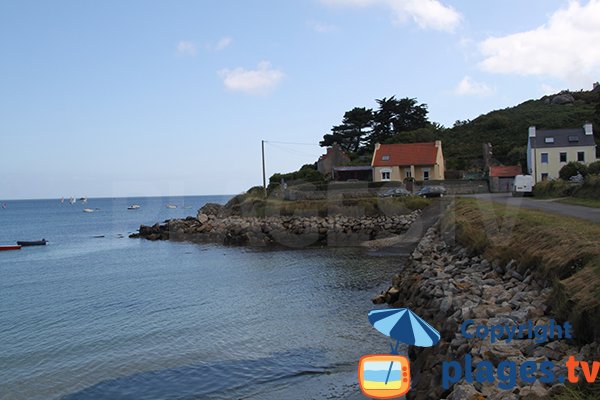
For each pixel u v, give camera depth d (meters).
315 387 12.02
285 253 38.88
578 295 9.17
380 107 90.62
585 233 13.58
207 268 32.72
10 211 165.62
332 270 29.22
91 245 53.09
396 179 63.69
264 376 12.94
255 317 18.92
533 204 28.22
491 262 17.23
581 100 96.25
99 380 13.15
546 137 61.59
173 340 16.42
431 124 91.75
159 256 40.69
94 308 21.80
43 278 31.61
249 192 65.00
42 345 16.42
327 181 64.44
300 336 16.23
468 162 72.50
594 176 34.12
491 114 93.56
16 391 12.62
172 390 12.30
